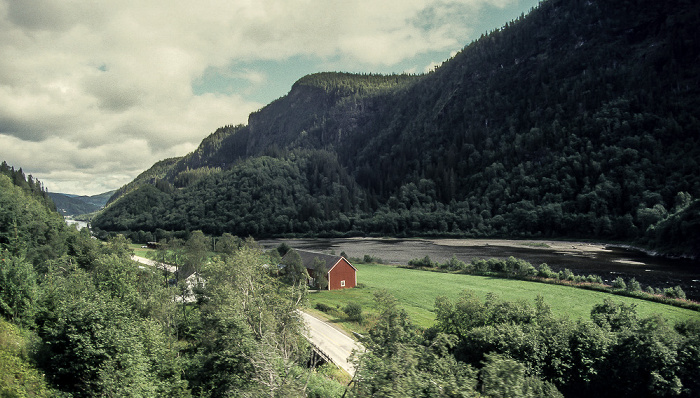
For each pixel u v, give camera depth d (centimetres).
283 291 3544
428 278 8425
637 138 17975
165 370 2586
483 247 14225
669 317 4884
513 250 12975
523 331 3278
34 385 2047
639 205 14912
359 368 1440
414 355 1546
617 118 19812
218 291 3684
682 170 15738
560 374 2995
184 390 2427
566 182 18362
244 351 2400
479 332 3206
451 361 1675
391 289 7344
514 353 3041
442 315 3728
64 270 5575
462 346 3275
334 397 2455
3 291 2736
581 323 3322
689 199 13562
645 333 3066
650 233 12512
